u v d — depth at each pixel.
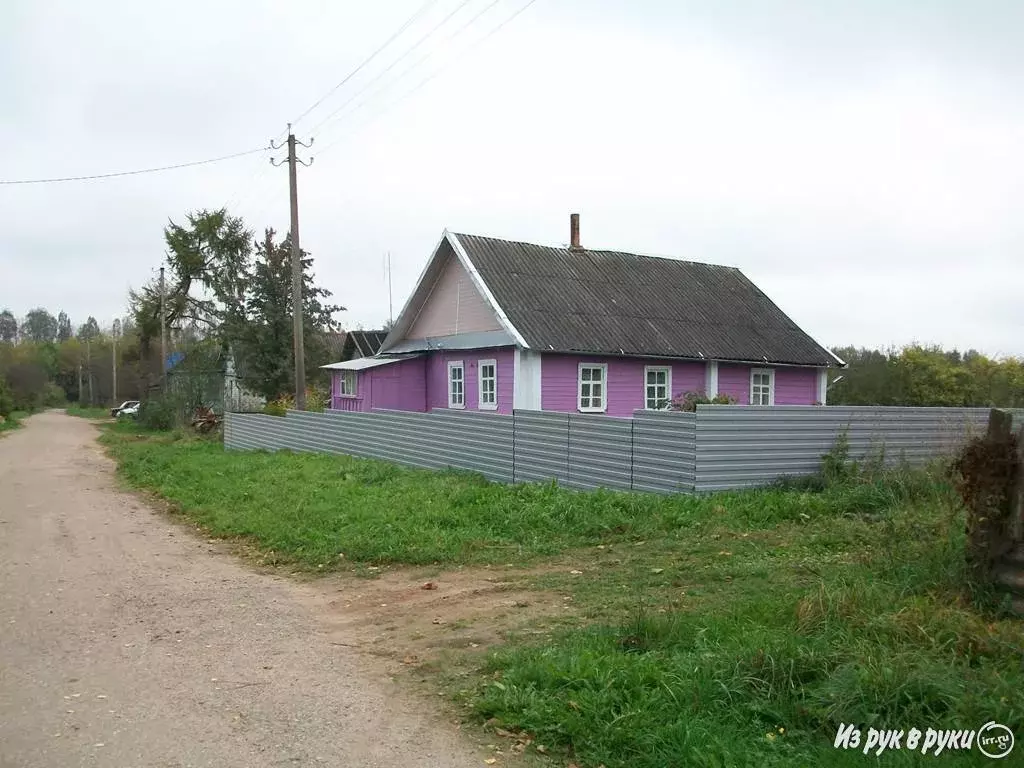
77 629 6.20
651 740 3.84
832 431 11.46
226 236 47.78
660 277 24.53
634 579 7.19
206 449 24.89
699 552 8.09
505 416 13.38
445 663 5.26
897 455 11.83
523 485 11.94
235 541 10.02
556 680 4.57
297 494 12.45
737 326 23.34
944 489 9.55
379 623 6.31
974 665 4.49
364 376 23.72
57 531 11.01
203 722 4.38
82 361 98.19
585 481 11.81
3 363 71.06
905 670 4.16
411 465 16.03
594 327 20.11
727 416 10.47
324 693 4.80
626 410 20.30
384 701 4.66
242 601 7.08
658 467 10.77
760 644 4.64
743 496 10.16
